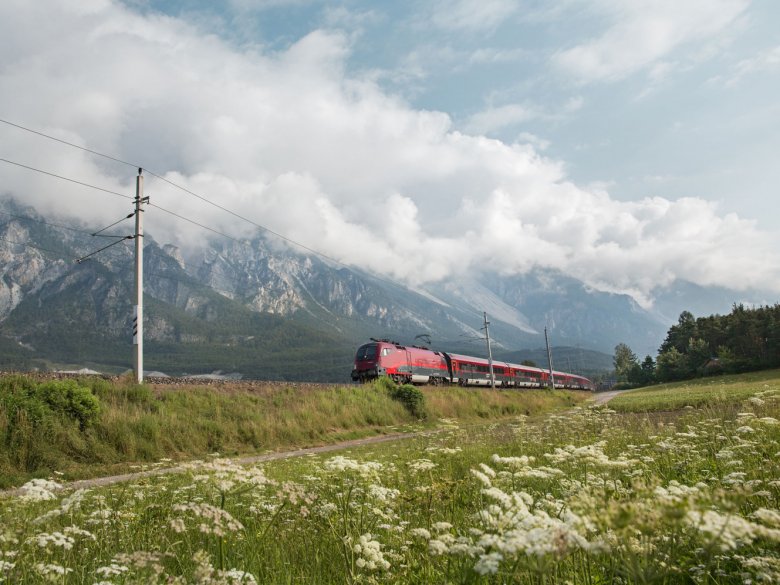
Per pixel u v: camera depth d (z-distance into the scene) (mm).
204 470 4148
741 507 4898
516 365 70562
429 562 4012
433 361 50375
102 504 6926
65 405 17953
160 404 21641
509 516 3057
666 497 2289
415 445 17578
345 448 23109
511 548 2432
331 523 5121
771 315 98000
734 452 6930
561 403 57031
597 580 3590
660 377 118688
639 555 3035
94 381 20875
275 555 4773
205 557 3258
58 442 16938
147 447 18828
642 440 11742
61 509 4539
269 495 7387
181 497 7246
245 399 25609
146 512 6359
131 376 23234
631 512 2244
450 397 40375
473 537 3557
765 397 15414
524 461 4918
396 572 4125
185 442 20328
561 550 2330
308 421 26453
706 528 2139
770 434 8914
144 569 3646
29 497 4539
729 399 22812
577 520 2383
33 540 4402
